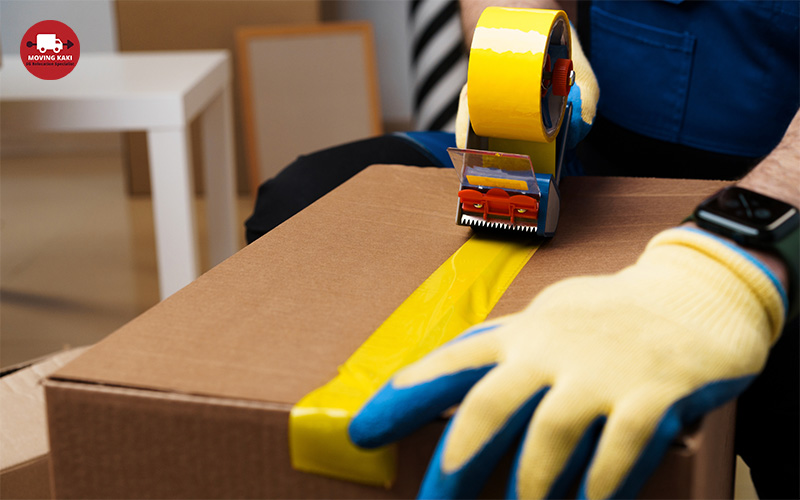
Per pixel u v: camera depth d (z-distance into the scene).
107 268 2.03
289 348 0.41
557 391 0.33
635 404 0.31
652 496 0.33
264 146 2.65
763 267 0.38
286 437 0.36
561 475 0.32
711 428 0.36
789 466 0.54
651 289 0.38
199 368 0.39
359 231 0.58
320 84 2.65
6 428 0.71
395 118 3.01
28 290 1.89
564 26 0.54
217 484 0.38
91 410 0.38
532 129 0.51
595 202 0.63
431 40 2.58
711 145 0.85
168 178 1.33
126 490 0.39
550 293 0.38
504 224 0.54
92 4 2.69
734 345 0.35
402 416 0.34
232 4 2.59
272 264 0.52
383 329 0.43
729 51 0.80
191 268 1.38
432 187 0.68
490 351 0.35
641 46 0.85
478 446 0.32
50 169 3.00
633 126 0.88
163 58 1.71
